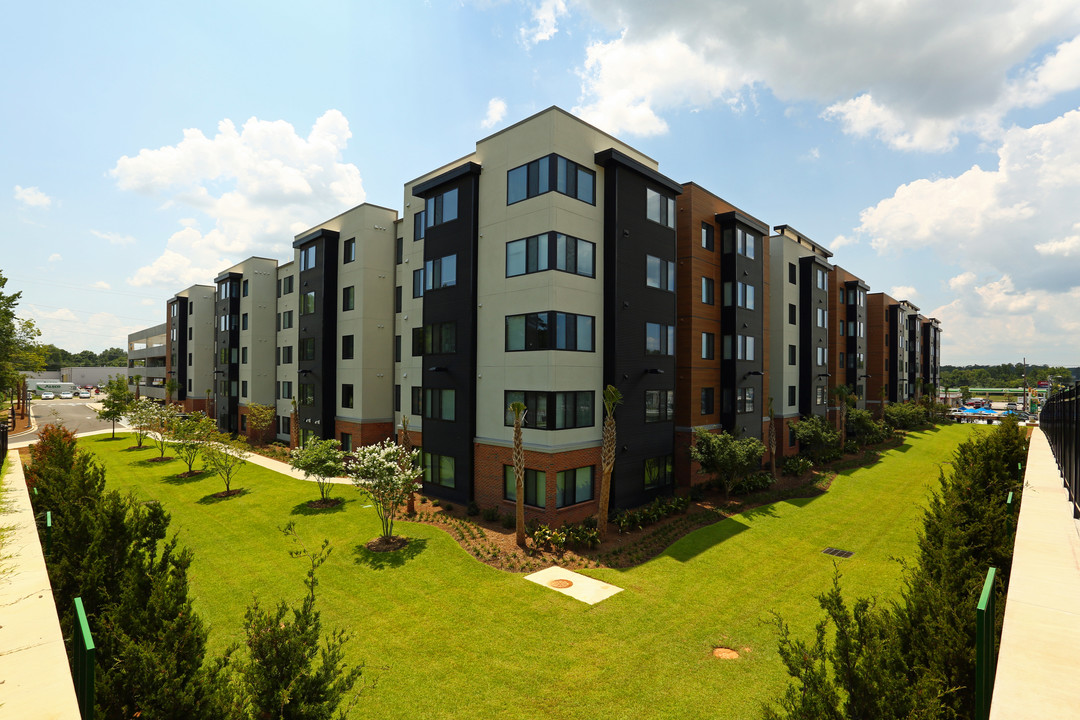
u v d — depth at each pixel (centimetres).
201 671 667
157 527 958
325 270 3459
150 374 7131
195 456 3170
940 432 5303
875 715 586
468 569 1606
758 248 3181
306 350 3656
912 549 1847
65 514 942
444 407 2455
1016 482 1218
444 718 922
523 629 1241
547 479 1969
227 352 4684
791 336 3628
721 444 2428
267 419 4009
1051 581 600
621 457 2225
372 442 3256
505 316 2189
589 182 2183
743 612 1347
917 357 6969
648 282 2388
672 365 2531
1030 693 387
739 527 2106
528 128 2117
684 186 2773
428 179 2759
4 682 548
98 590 803
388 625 1252
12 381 3266
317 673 684
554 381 1991
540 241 2050
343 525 2030
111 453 3712
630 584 1519
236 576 1526
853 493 2705
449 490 2400
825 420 3566
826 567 1675
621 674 1060
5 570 862
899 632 725
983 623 469
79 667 591
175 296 5850
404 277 2973
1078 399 967
